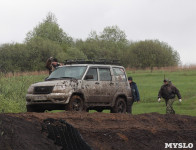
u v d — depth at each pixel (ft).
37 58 275.18
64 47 320.91
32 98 50.57
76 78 51.80
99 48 344.08
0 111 54.03
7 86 76.79
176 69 242.78
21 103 68.64
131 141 35.09
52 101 49.11
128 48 347.15
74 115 40.14
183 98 108.06
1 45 274.16
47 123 32.17
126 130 36.58
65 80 50.44
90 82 52.47
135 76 203.62
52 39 330.34
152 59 313.53
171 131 38.93
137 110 84.84
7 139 27.50
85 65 53.57
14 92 74.74
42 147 29.12
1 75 89.81
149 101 105.81
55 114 39.50
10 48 271.49
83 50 336.70
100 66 54.80
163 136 37.68
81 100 50.85
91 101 52.21
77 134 29.91
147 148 34.88
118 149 33.24
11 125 30.50
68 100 49.34
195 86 135.54
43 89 50.11
